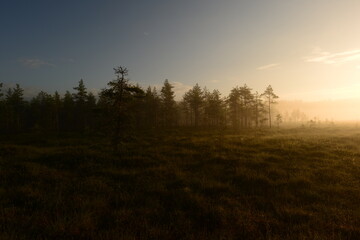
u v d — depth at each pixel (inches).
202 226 269.7
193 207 324.8
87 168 548.1
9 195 356.8
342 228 261.0
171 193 375.9
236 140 1139.3
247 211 308.8
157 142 1090.7
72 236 232.5
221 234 242.5
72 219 262.5
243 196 370.6
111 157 671.8
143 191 388.2
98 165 578.9
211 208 313.3
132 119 781.9
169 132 1907.0
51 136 1675.7
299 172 521.0
